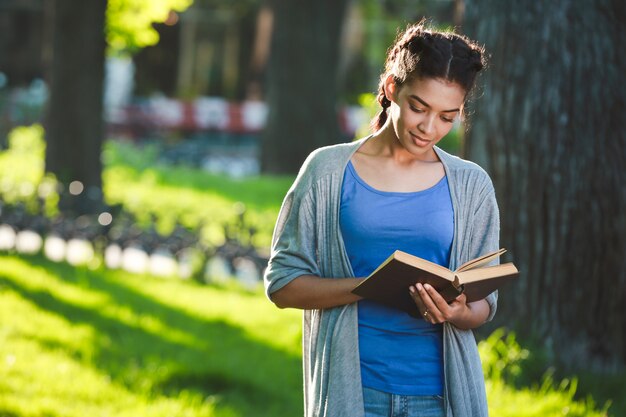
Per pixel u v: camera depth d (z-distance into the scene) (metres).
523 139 8.76
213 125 40.16
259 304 12.95
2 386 8.21
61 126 19.38
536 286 8.84
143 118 38.25
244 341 10.88
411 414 4.35
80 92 19.33
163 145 33.78
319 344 4.47
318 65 30.05
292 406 8.73
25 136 26.25
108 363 9.45
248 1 46.69
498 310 8.97
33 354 9.34
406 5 41.50
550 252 8.80
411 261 4.04
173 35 47.09
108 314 11.55
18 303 11.34
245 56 47.72
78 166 19.44
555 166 8.73
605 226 8.79
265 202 22.59
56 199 16.36
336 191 4.40
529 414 7.79
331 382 4.37
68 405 8.02
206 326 11.49
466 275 4.11
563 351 8.79
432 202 4.38
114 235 14.90
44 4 48.28
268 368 9.80
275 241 4.58
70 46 19.39
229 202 21.72
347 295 4.32
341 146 4.49
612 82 8.73
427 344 4.41
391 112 4.34
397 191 4.38
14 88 44.97
